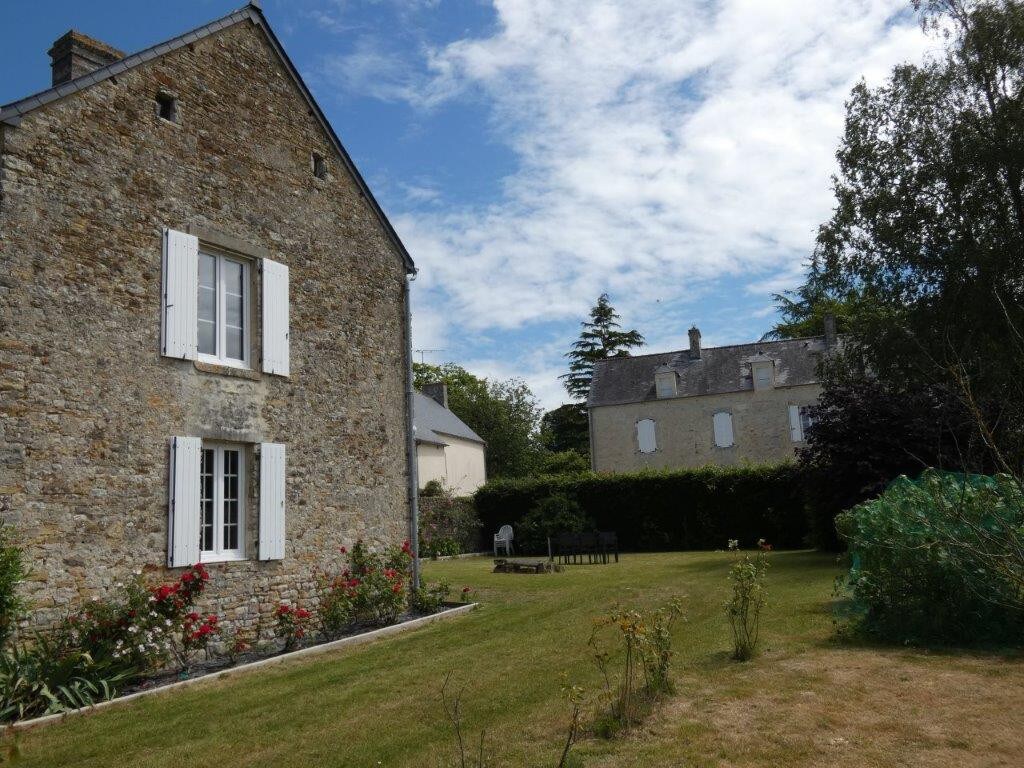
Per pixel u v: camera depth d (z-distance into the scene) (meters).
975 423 7.78
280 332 10.24
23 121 7.65
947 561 6.97
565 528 23.89
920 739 4.67
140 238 8.65
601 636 8.52
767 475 23.12
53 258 7.77
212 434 9.18
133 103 8.77
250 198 10.16
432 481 30.83
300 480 10.36
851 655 6.79
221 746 5.49
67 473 7.66
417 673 7.39
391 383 12.27
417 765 4.79
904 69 18.33
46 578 7.37
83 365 7.91
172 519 8.48
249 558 9.50
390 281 12.56
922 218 17.55
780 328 48.41
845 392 16.05
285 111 10.94
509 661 7.64
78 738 5.88
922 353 16.59
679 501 24.14
